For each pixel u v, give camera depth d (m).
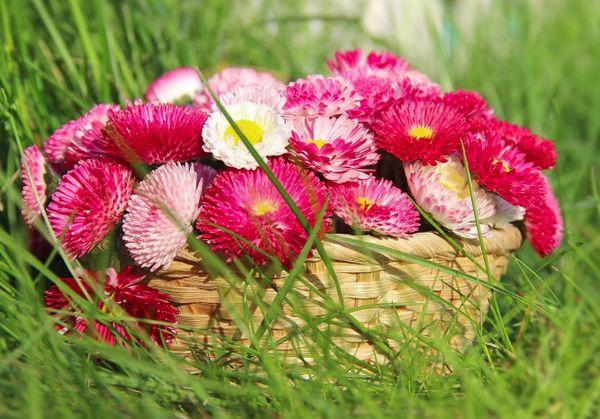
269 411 0.67
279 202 0.69
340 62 0.82
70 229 0.70
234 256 0.69
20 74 0.86
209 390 0.68
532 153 0.77
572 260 0.79
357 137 0.72
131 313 0.70
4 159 0.82
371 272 0.70
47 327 0.67
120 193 0.71
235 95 0.73
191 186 0.69
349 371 0.70
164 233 0.69
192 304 0.70
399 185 0.74
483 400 0.65
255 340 0.68
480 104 0.78
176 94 0.85
